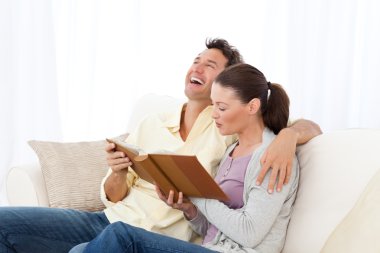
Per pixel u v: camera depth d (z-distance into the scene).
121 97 3.65
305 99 3.56
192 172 1.62
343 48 3.50
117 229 1.58
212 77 2.17
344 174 1.78
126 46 3.60
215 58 2.20
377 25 3.46
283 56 3.57
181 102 2.56
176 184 1.75
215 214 1.73
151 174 1.75
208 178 1.62
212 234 1.82
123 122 3.68
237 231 1.69
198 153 2.08
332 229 1.71
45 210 2.03
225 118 1.81
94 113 3.64
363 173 1.74
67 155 2.41
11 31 3.42
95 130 3.66
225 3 3.57
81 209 2.32
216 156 2.04
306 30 3.50
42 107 3.54
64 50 3.56
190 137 2.15
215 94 1.81
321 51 3.50
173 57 3.64
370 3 3.46
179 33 3.62
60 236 1.99
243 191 1.79
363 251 1.52
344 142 1.86
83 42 3.56
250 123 1.85
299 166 1.92
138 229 1.62
